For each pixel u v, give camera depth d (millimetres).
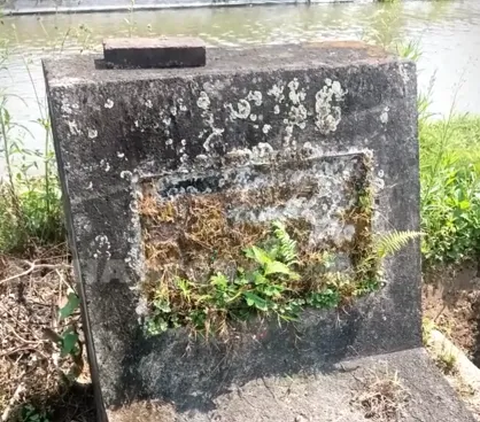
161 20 9328
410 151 2406
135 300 2162
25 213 3611
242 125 2156
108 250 2100
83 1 9305
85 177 2025
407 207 2451
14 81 5805
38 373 2717
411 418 2217
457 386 2619
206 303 2227
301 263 2340
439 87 6855
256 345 2326
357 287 2426
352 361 2445
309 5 10805
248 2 10859
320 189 2312
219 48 2531
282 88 2182
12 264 3324
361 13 9734
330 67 2234
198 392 2256
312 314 2385
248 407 2238
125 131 2035
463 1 11953
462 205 3639
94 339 2146
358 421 2201
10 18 8312
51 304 3037
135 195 2088
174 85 2061
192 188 2156
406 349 2531
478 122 5617
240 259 2262
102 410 2256
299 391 2311
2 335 2865
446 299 3609
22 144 4148
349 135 2303
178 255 2188
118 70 2129
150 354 2209
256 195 2232
